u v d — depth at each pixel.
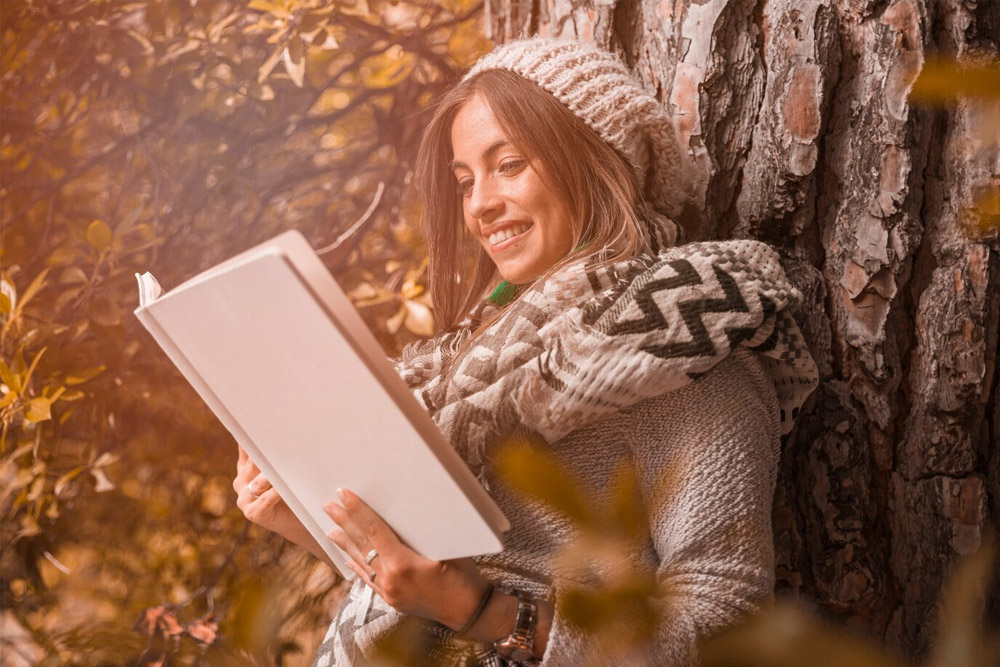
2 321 2.28
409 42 2.56
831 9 1.40
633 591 0.43
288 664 2.05
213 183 2.56
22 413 2.24
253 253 0.88
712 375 1.13
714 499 1.05
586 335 1.13
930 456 1.40
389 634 1.21
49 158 2.56
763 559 1.04
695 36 1.47
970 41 1.36
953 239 1.37
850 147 1.40
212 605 2.10
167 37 2.36
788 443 1.44
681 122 1.48
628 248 1.23
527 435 1.19
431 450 0.88
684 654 0.95
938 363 1.39
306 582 2.19
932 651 1.38
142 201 2.55
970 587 0.44
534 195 1.26
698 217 1.47
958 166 1.36
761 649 0.40
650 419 1.13
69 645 1.92
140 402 2.46
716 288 1.14
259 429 1.04
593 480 1.16
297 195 2.62
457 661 1.18
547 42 1.29
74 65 2.50
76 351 2.38
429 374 1.40
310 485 1.07
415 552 1.02
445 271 1.52
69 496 2.45
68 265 2.48
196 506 2.54
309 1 2.18
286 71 2.43
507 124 1.25
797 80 1.41
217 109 2.46
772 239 1.45
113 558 2.51
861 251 1.40
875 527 1.44
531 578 1.16
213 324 0.94
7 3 2.50
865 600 1.41
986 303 1.36
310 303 0.84
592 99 1.25
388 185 2.59
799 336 1.18
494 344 1.20
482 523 0.91
